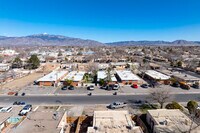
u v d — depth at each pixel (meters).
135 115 37.81
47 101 51.31
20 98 54.00
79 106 47.50
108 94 57.78
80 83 68.50
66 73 85.81
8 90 62.16
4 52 189.12
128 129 28.77
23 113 41.66
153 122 32.91
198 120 32.25
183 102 50.53
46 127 28.61
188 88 63.31
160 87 65.81
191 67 99.50
